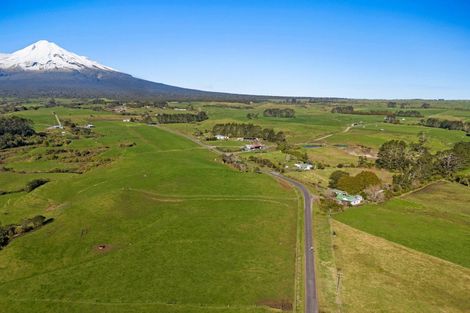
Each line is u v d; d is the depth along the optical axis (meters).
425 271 89.44
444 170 186.88
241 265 91.38
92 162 199.62
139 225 113.44
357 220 120.25
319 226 114.75
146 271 88.44
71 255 96.25
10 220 124.75
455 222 121.00
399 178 165.88
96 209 121.56
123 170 174.50
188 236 106.62
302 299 77.50
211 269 89.44
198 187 147.25
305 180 167.12
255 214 122.94
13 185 162.12
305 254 97.00
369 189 147.12
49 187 154.88
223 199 135.88
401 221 120.31
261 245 102.06
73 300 77.31
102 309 74.44
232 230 110.81
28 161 199.50
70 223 112.56
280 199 138.12
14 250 96.75
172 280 84.56
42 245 99.94
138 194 136.38
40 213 130.75
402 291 80.88
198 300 77.25
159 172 166.00
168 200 134.38
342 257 95.56
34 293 79.69
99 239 104.12
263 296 78.69
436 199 147.12
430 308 75.12
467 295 80.00
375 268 90.38
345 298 77.88
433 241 105.56
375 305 75.62
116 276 86.25
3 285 83.00
